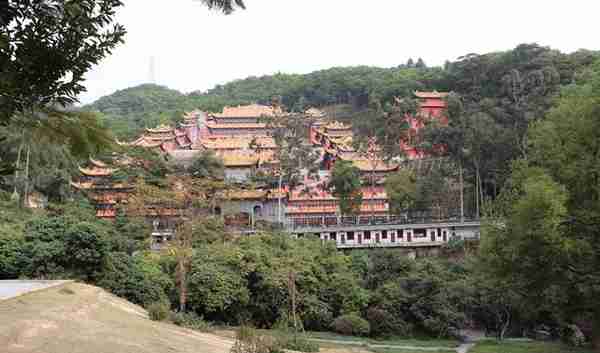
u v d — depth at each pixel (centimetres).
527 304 4034
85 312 2422
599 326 3684
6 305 2145
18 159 6191
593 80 3450
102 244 3628
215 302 4644
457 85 12462
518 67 11062
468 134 9044
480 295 5941
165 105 17375
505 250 3341
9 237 3534
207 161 8806
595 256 3225
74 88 848
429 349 5025
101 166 8506
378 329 5597
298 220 9225
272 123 11150
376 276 6303
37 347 1650
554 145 3406
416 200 9075
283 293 5200
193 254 4953
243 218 7694
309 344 3756
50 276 3447
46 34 809
